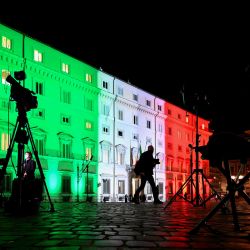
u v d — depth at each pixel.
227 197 3.51
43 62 38.91
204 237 3.24
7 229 3.84
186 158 64.44
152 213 6.25
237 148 3.25
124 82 50.59
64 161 40.47
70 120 41.88
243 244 2.86
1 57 34.16
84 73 44.12
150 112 55.53
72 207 9.00
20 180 6.25
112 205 10.16
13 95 6.24
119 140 49.34
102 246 2.71
